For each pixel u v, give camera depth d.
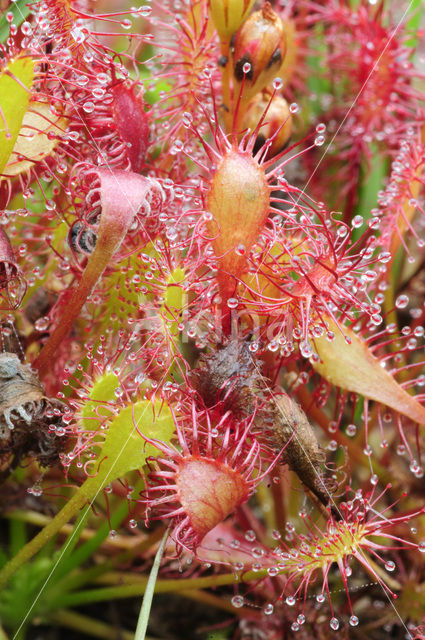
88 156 0.16
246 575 0.15
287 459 0.15
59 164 0.15
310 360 0.15
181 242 0.15
